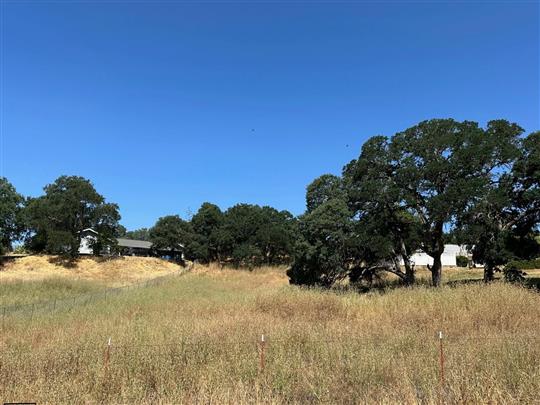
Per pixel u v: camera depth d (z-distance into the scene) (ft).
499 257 106.52
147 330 40.01
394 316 50.03
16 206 232.12
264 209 295.28
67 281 127.34
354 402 24.44
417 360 29.55
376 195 113.39
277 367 28.45
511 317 45.27
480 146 104.83
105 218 250.16
